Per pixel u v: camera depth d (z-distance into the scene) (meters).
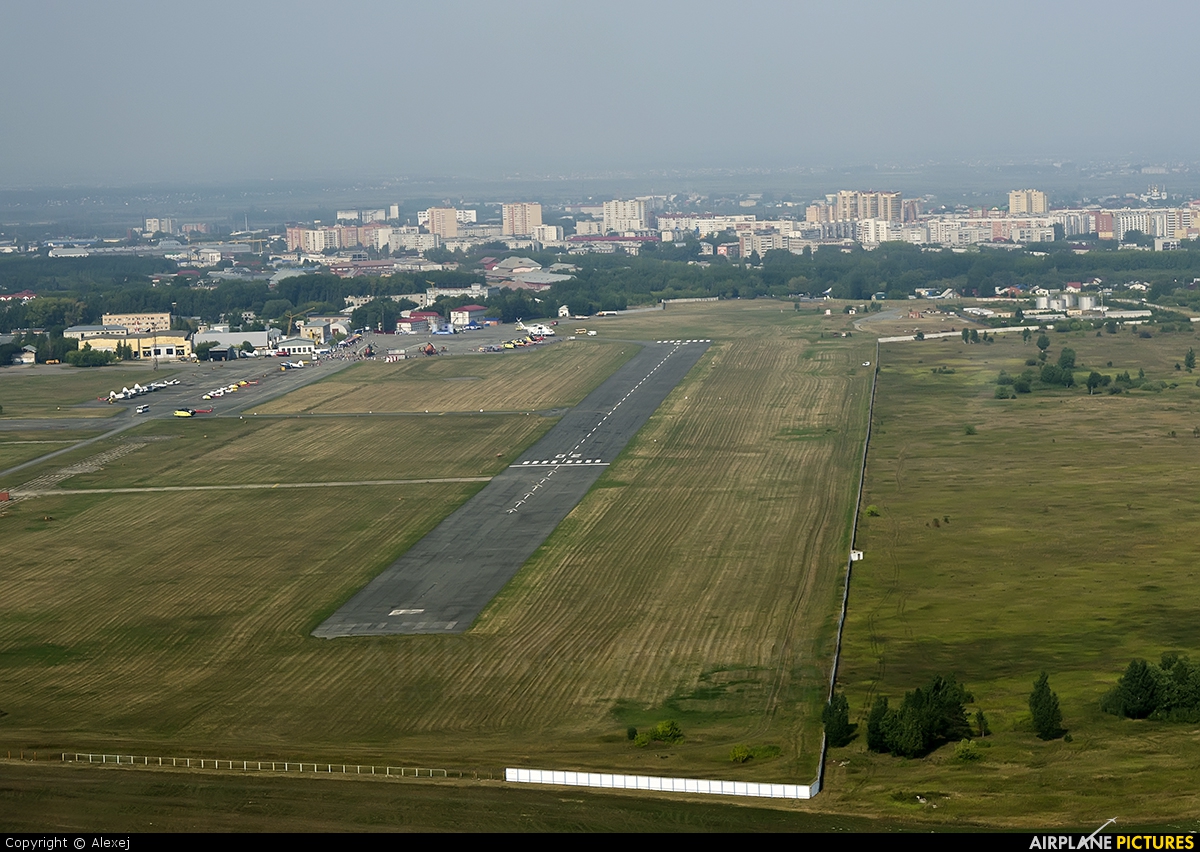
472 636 169.75
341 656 164.00
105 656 166.62
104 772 128.12
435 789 122.25
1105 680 144.50
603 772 124.25
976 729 132.75
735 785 119.62
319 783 124.31
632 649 162.88
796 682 149.75
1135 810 112.75
